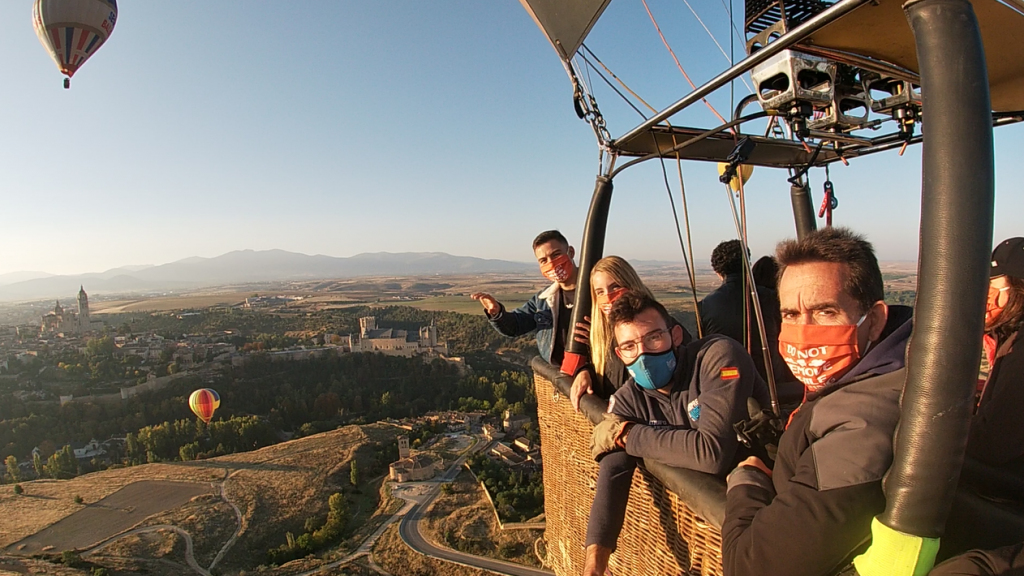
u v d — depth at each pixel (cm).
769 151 375
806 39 189
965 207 101
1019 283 167
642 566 249
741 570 145
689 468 213
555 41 312
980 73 104
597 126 327
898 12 169
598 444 260
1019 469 139
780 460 162
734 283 350
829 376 165
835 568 132
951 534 127
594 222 339
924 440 104
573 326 351
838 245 163
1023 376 136
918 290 108
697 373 237
